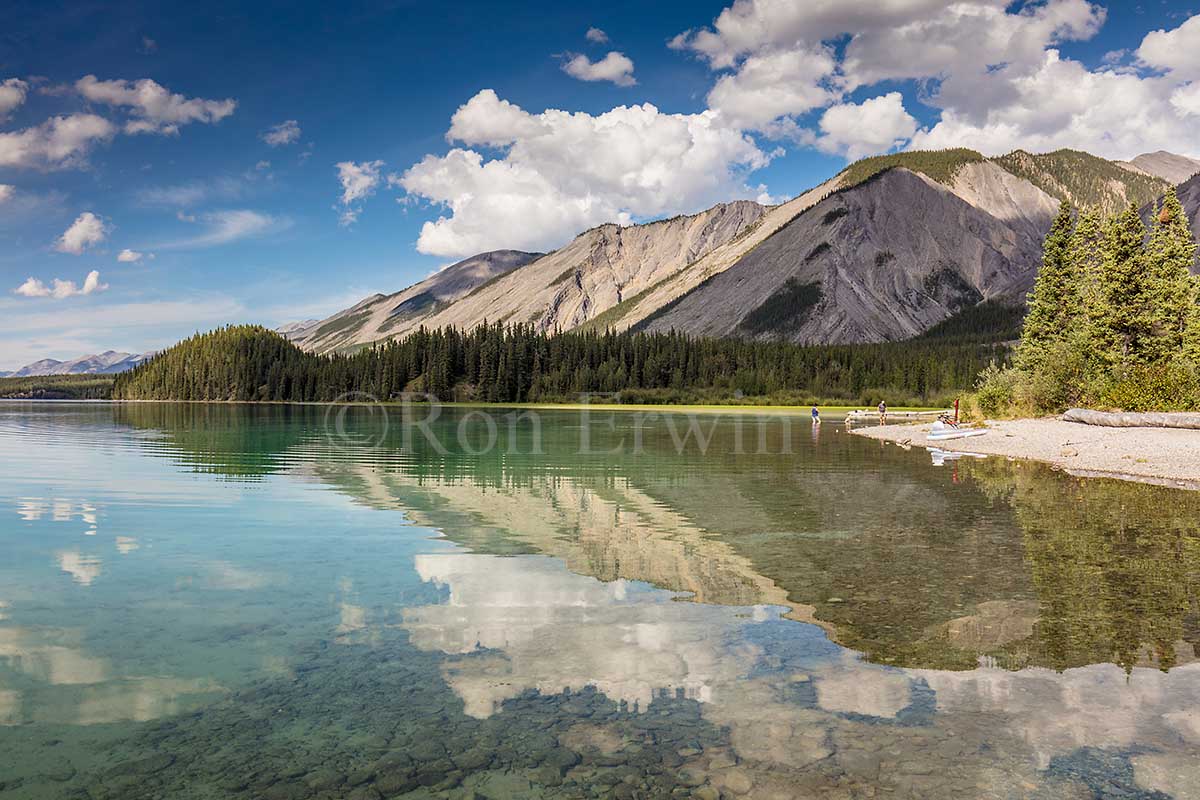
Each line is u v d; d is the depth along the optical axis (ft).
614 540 44.55
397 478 79.20
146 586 33.94
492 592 32.73
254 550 42.01
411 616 29.09
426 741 18.42
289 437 152.66
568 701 20.80
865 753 17.61
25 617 28.96
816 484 72.64
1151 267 174.50
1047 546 42.01
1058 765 17.01
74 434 162.81
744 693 21.30
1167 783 16.16
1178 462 82.28
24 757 17.60
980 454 107.86
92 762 17.37
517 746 18.11
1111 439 109.81
